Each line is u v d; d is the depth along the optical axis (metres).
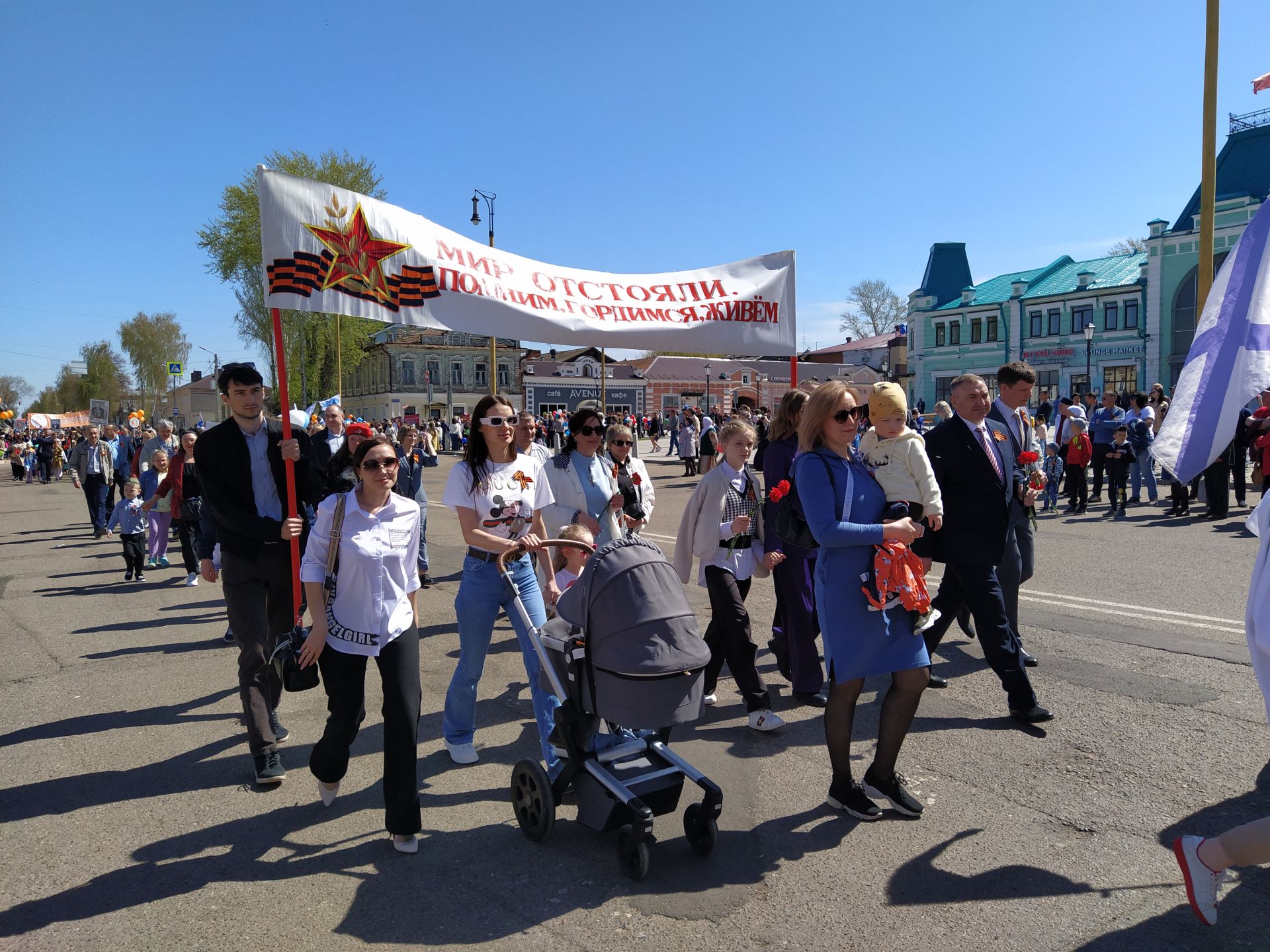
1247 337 3.64
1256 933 2.76
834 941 2.74
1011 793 3.79
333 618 3.42
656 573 3.18
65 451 35.59
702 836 3.26
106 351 94.25
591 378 63.06
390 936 2.81
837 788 3.62
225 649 6.55
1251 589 2.93
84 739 4.68
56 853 3.41
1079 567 8.88
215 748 4.55
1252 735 4.35
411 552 3.53
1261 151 39.53
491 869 3.24
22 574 10.09
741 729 4.67
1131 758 4.12
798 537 3.59
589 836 3.51
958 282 54.59
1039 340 47.81
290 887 3.13
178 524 9.21
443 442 49.16
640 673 3.03
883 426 3.99
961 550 4.70
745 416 12.87
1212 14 6.83
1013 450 5.45
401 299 4.82
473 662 4.15
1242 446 13.39
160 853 3.40
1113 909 2.90
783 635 5.27
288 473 4.18
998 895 2.99
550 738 3.79
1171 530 11.49
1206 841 2.75
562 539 4.18
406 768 3.36
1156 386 16.52
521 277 5.34
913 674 3.47
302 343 38.72
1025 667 5.06
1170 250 41.53
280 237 4.37
